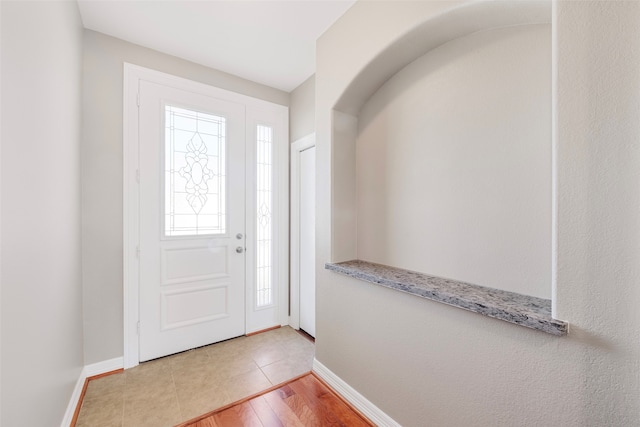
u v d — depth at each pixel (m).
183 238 2.29
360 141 1.92
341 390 1.76
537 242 1.10
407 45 1.42
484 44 1.25
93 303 1.91
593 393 0.82
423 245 1.52
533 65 1.11
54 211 1.25
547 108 1.07
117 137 2.00
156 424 1.51
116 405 1.65
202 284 2.38
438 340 1.24
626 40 0.74
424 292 1.24
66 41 1.44
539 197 1.09
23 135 0.93
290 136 2.85
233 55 2.23
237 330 2.57
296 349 2.36
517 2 1.05
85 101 1.88
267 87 2.73
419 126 1.53
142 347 2.12
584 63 0.81
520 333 0.97
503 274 1.19
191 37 2.01
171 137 2.24
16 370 0.88
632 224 0.75
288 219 2.85
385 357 1.49
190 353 2.27
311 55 2.23
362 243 1.92
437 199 1.45
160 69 2.18
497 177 1.21
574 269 0.84
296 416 1.58
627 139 0.75
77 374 1.70
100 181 1.93
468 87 1.31
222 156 2.48
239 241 2.57
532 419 0.95
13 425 0.86
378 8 1.50
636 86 0.73
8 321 0.83
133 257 2.07
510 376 1.00
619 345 0.77
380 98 1.77
